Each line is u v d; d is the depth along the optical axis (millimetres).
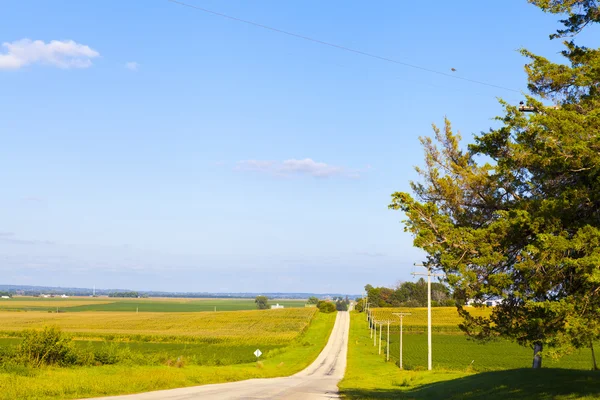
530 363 71312
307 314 164000
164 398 22797
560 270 16094
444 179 23266
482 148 21016
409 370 59562
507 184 21500
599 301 15125
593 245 15336
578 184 16875
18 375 26172
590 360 68938
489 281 17859
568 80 19516
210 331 120312
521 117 17703
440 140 24781
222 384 34344
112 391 24703
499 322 20188
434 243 18594
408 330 128375
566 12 18078
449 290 19766
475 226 22172
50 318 150625
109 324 133750
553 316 16406
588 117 16359
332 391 31984
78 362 36000
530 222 16828
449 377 38625
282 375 52062
